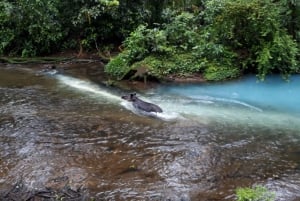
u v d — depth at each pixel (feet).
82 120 19.85
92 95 24.48
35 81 27.99
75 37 37.93
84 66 32.81
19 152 16.24
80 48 37.06
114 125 19.25
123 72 28.78
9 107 21.80
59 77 29.27
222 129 19.04
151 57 29.37
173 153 16.30
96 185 13.97
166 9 37.37
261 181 14.30
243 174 14.79
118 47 36.88
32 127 18.83
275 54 27.43
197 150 16.52
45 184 14.02
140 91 25.57
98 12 35.58
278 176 14.66
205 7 35.14
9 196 13.32
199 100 23.72
